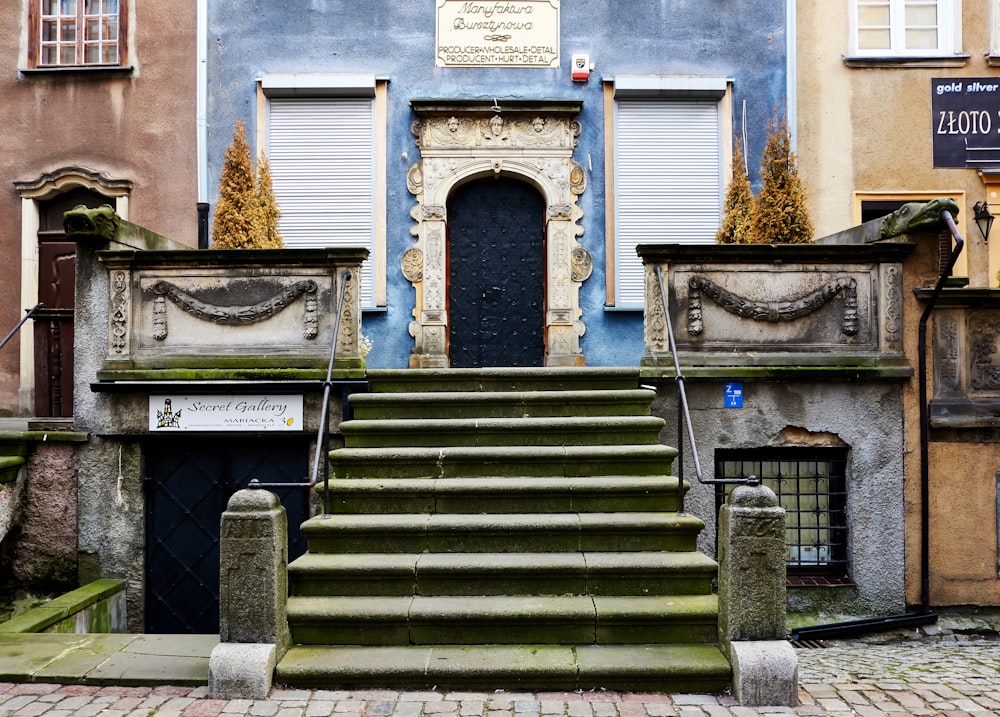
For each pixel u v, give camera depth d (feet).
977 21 32.76
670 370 21.35
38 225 33.76
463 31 32.24
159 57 32.83
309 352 21.65
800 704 14.16
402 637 15.65
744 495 14.69
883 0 32.94
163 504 22.06
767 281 21.74
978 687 15.39
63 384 24.66
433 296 31.71
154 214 32.68
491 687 14.56
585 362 31.83
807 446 21.65
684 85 31.83
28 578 21.74
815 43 32.55
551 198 31.91
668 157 32.37
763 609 14.47
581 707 13.79
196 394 21.49
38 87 33.27
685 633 15.66
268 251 21.40
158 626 21.88
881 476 21.48
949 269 20.22
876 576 21.33
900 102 32.55
